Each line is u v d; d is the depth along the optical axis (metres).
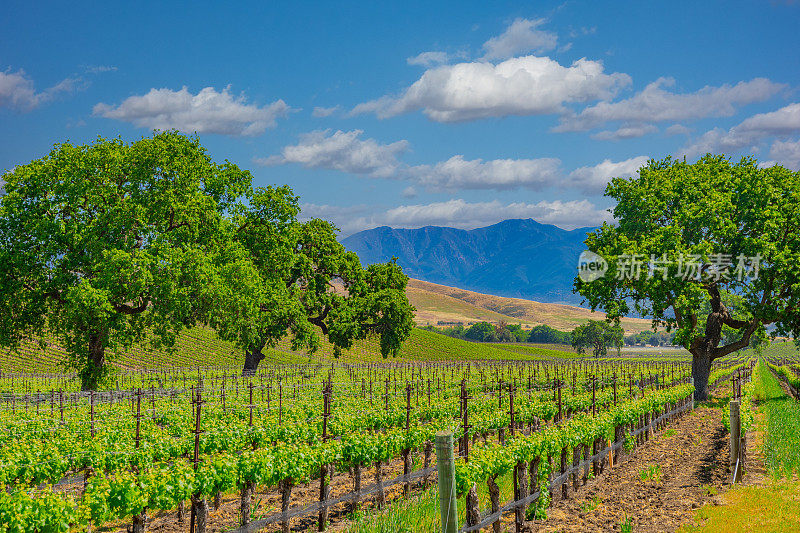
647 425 23.97
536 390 36.09
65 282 32.03
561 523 12.84
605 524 12.45
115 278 31.23
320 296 58.22
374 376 54.12
